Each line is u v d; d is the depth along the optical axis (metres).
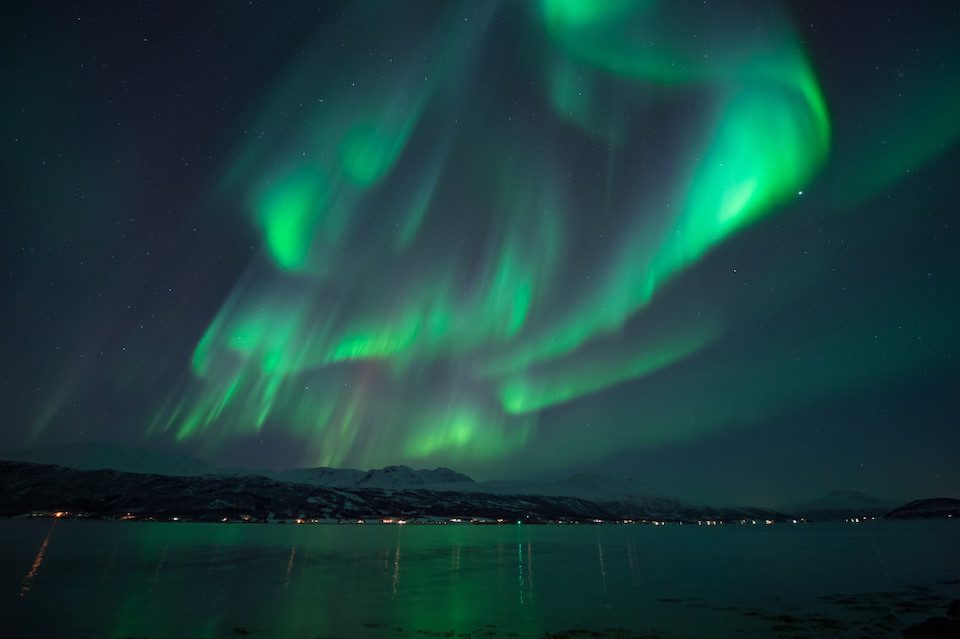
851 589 41.97
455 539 114.50
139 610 31.27
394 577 48.81
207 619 29.14
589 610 33.16
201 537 102.38
